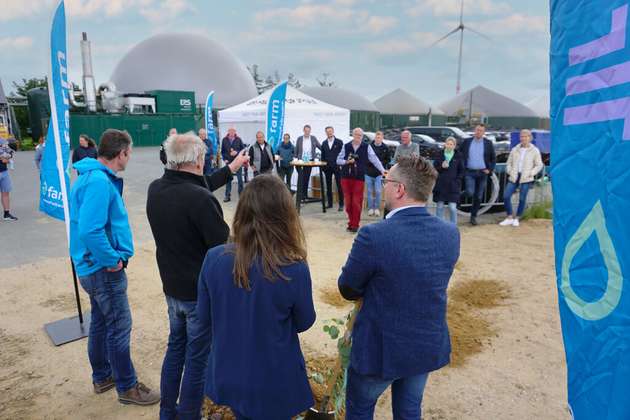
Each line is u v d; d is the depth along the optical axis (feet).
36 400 9.80
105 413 9.32
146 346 12.17
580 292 4.26
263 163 30.94
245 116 40.16
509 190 25.85
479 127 24.98
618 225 3.79
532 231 24.72
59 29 10.90
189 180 7.70
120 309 8.98
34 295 15.65
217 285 5.74
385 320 6.00
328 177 31.24
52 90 11.03
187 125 106.52
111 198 8.42
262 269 5.47
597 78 4.00
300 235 5.76
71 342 12.33
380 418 9.17
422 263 5.91
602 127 3.95
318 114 38.01
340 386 7.87
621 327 3.78
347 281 6.15
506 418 9.18
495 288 16.30
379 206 28.94
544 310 14.35
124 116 97.86
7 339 12.54
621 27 3.75
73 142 92.79
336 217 28.55
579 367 4.29
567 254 4.42
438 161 23.52
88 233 7.82
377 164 24.39
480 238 23.29
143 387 9.72
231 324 5.64
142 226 25.44
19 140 94.38
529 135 25.07
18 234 23.65
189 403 7.74
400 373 6.05
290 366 5.69
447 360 6.46
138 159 67.62
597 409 4.05
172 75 155.63
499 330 13.02
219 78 159.63
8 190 26.55
